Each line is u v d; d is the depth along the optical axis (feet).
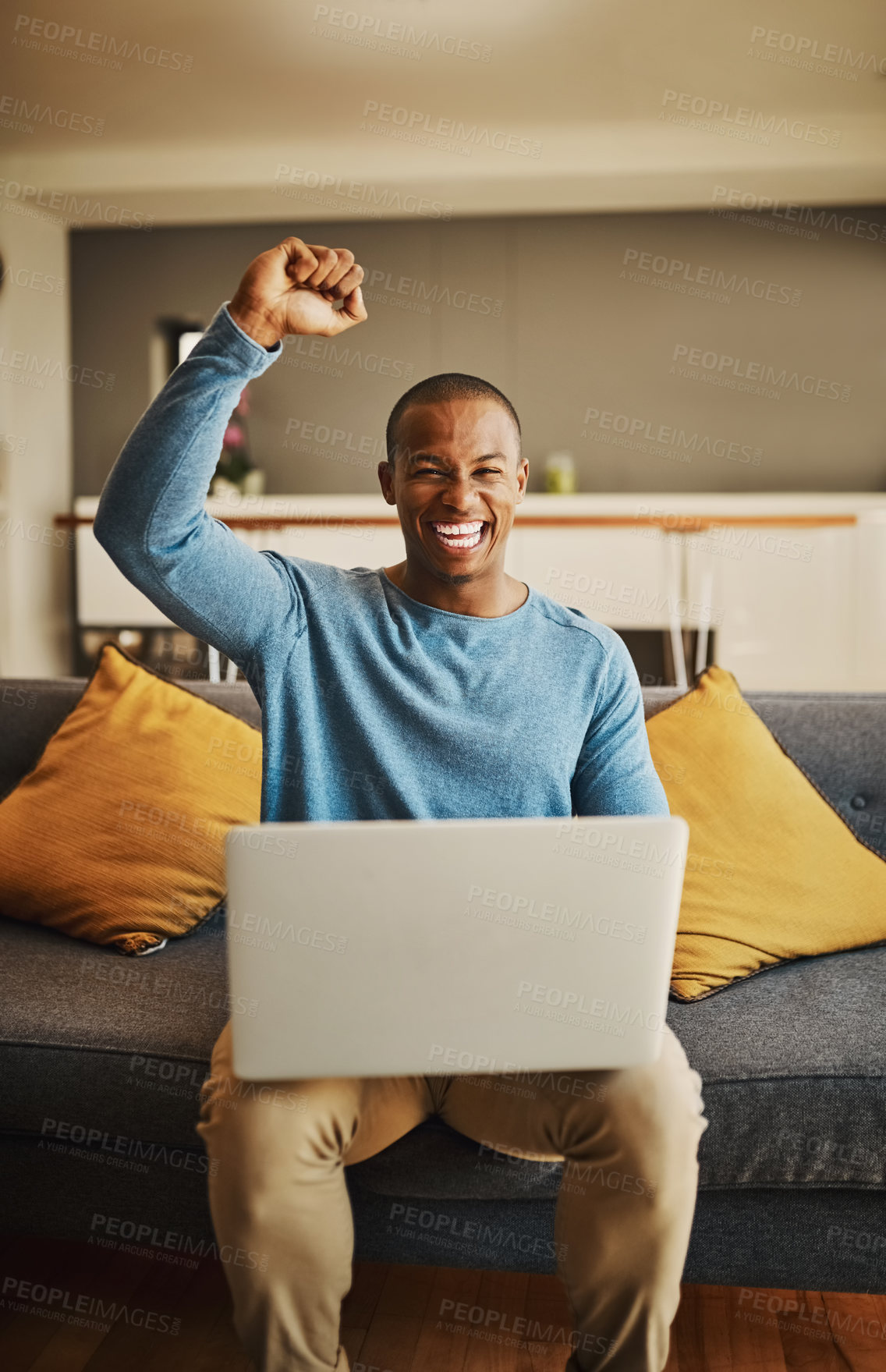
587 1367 3.52
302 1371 3.41
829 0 12.10
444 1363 4.25
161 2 12.17
